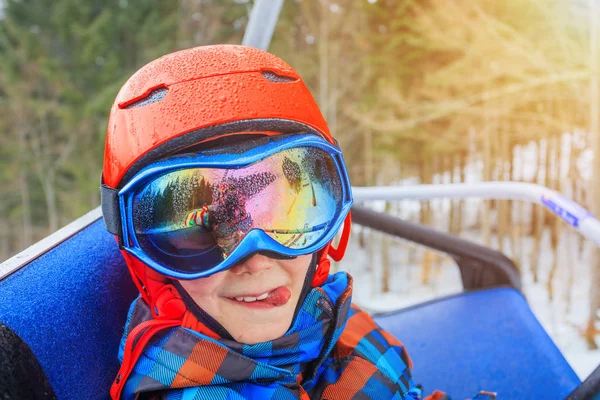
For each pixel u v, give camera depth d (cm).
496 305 116
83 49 1159
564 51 465
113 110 61
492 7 511
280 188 56
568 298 503
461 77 546
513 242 676
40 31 1245
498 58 509
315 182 59
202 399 58
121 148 57
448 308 119
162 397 60
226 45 64
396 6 656
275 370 60
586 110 512
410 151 725
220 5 955
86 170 1143
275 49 781
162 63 60
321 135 63
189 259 55
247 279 57
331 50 745
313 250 59
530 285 600
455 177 792
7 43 1193
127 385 60
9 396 50
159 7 1154
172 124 54
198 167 53
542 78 485
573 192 632
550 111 575
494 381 100
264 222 56
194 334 59
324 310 68
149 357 60
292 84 62
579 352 371
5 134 1223
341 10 742
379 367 74
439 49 585
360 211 121
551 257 676
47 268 67
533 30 499
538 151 689
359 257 859
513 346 106
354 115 704
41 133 1230
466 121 617
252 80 58
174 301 61
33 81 1191
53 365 56
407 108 631
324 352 68
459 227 766
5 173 1224
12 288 60
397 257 851
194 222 54
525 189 109
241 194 54
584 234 96
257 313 59
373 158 787
